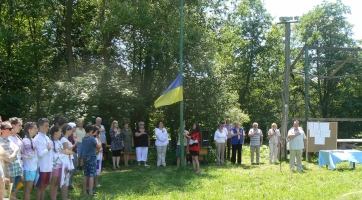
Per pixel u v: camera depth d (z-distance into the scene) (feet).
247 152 67.82
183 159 47.75
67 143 29.40
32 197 31.12
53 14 75.66
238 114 82.17
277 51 126.52
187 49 66.03
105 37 71.61
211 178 41.16
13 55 75.66
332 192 32.89
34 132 26.50
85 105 55.42
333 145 56.80
